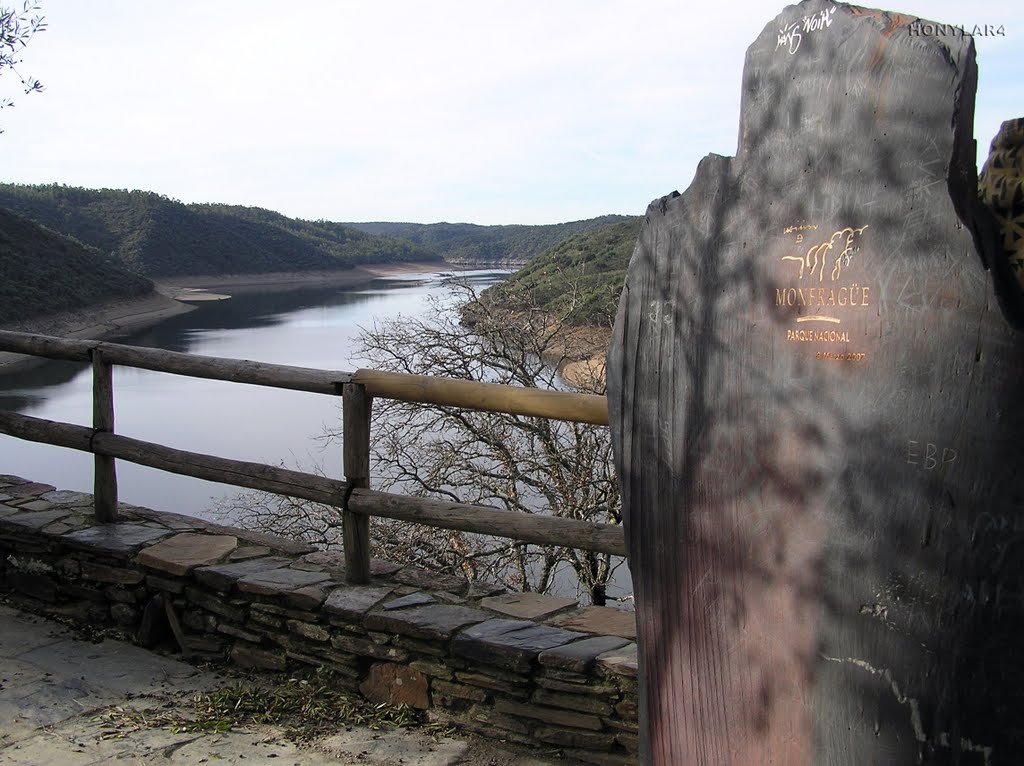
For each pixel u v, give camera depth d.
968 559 1.90
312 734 3.25
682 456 2.41
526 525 3.24
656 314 2.47
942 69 1.90
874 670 2.05
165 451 4.14
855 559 2.07
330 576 3.78
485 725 3.17
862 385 2.05
